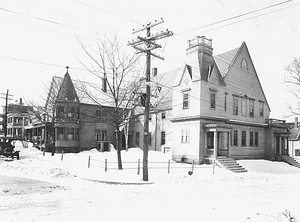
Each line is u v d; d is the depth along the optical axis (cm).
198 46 3488
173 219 900
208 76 3453
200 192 1580
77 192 1402
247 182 2236
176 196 1397
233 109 3816
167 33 1980
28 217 888
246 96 4038
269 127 4284
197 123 3306
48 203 1110
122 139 5375
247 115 4047
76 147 4753
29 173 2164
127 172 2308
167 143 4359
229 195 1502
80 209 1020
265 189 1822
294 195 1556
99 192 1430
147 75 2094
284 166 3719
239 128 3866
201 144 3262
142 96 2258
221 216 955
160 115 4603
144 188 1669
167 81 4925
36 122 5450
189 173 2372
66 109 4328
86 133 4866
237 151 3784
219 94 3575
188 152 3372
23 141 5122
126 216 925
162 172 2416
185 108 3500
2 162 2806
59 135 4659
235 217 945
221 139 3528
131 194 1409
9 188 1371
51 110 4369
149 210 1026
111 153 3888
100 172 2266
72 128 4731
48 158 3306
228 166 2995
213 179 2216
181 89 3575
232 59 3950
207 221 886
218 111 3531
